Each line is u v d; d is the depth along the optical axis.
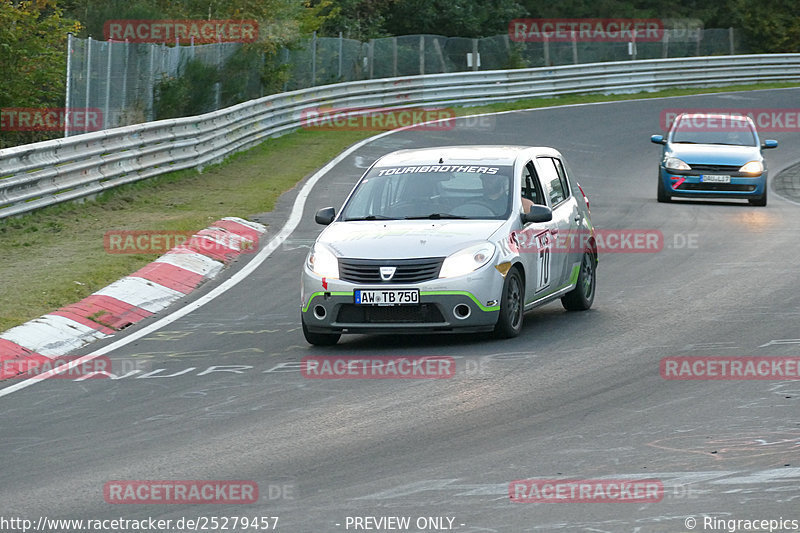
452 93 140.00
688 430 26.06
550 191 42.00
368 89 128.88
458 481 22.66
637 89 160.50
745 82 173.88
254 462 24.61
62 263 52.00
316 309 36.62
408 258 35.91
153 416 29.23
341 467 23.94
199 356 36.72
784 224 69.50
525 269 38.00
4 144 84.88
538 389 30.47
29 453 26.20
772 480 22.16
